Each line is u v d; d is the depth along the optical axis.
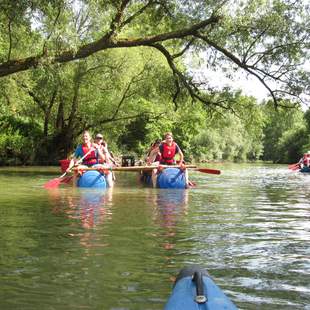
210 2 16.05
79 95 26.67
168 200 9.47
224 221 6.78
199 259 4.50
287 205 8.97
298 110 17.83
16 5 12.69
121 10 14.66
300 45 16.28
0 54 19.69
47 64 13.54
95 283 3.73
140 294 3.48
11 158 27.28
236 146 63.31
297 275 4.00
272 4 16.17
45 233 5.66
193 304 2.37
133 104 27.58
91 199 9.48
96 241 5.23
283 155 64.50
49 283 3.71
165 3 16.52
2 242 5.14
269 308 3.22
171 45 19.11
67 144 29.02
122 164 26.27
